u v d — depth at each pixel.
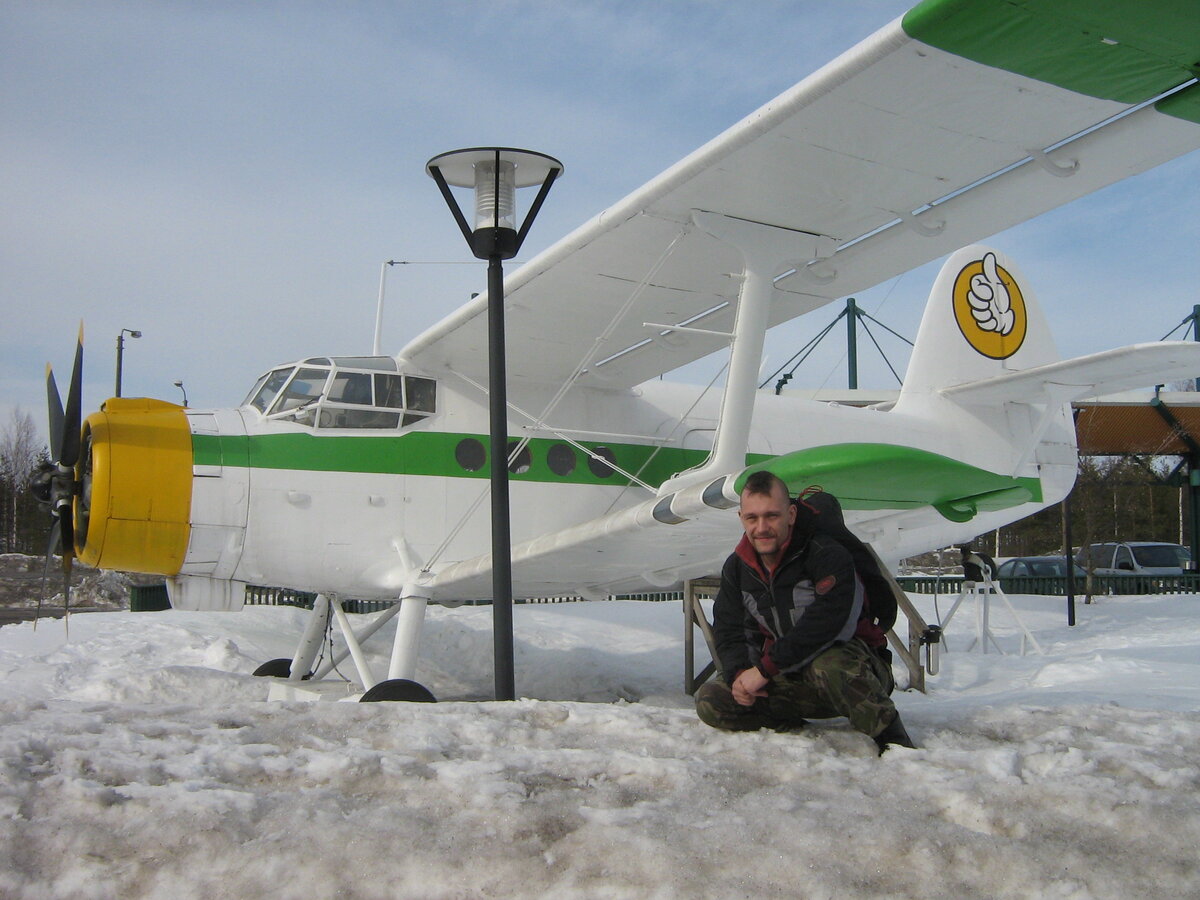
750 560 3.13
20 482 38.16
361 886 2.03
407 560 7.54
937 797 2.50
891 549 6.83
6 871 2.04
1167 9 4.04
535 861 2.12
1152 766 2.75
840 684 2.99
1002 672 8.96
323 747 2.87
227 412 7.43
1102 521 23.34
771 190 5.96
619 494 8.72
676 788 2.56
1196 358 8.67
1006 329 12.48
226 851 2.13
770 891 2.01
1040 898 2.01
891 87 4.82
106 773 2.51
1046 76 4.65
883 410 11.77
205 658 9.54
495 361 5.09
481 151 5.10
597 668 9.88
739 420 6.59
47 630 10.77
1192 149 5.28
